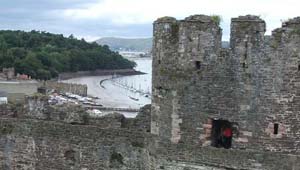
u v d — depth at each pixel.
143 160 27.31
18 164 30.56
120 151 28.11
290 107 22.41
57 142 29.56
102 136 28.52
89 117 30.33
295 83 22.25
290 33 22.17
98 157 28.69
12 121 30.55
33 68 156.62
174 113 24.45
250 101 23.05
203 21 23.59
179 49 24.14
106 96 144.75
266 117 22.80
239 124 23.36
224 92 23.50
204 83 23.81
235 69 23.23
